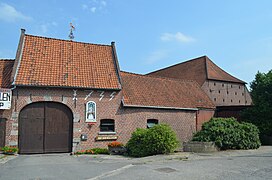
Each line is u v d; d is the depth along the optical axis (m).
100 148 15.77
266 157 12.32
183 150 15.49
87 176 8.74
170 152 13.93
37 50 16.86
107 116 16.44
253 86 21.92
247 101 35.53
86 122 15.85
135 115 17.45
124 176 8.65
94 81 16.50
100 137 15.97
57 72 16.05
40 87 15.10
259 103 20.11
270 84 20.02
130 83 19.58
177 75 34.59
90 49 18.81
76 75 16.39
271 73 20.94
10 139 14.39
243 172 8.89
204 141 15.41
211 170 9.31
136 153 13.85
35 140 15.07
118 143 15.14
